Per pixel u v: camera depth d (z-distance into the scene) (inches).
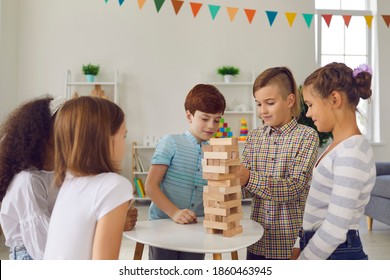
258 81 46.1
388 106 182.1
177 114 174.6
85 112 31.5
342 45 185.6
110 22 171.6
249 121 177.0
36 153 40.2
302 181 44.5
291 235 45.8
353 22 186.2
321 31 183.6
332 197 34.4
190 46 174.7
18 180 39.1
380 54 181.9
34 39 167.9
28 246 38.6
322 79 36.8
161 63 173.9
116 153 33.6
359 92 37.0
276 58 176.7
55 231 31.5
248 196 49.8
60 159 32.6
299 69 177.5
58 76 169.0
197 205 49.8
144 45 173.2
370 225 121.8
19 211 38.6
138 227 41.8
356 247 35.9
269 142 48.5
